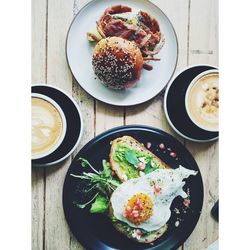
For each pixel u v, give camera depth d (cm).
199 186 63
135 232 60
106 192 61
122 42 60
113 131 62
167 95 62
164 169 61
